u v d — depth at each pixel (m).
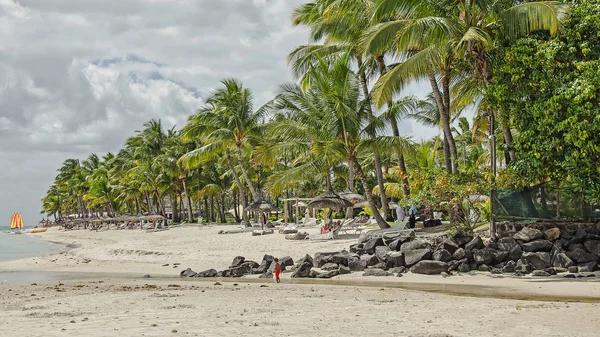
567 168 17.48
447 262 18.09
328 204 30.80
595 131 16.33
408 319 9.18
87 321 9.06
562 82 17.06
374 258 20.00
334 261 20.62
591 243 16.94
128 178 90.00
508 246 18.02
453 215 20.41
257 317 9.45
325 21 29.59
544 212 18.38
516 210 18.84
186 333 7.68
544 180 19.28
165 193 78.75
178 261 27.78
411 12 21.69
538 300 12.03
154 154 80.62
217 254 28.31
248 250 28.31
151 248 33.44
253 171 63.75
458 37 19.91
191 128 45.41
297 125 29.56
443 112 25.34
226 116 43.94
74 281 20.61
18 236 105.62
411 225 25.86
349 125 26.33
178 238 40.53
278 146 29.72
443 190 20.12
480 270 17.67
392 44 23.56
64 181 132.88
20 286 18.47
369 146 26.50
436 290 14.42
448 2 20.67
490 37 19.52
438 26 19.28
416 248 19.16
